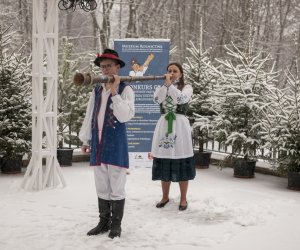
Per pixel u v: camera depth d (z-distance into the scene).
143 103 8.54
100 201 4.93
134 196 6.59
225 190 7.14
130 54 8.46
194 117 9.09
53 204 6.07
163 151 5.89
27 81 8.27
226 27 19.73
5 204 6.03
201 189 7.17
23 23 18.84
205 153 8.94
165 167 5.93
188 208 6.00
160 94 5.78
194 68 9.24
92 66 9.98
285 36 20.98
